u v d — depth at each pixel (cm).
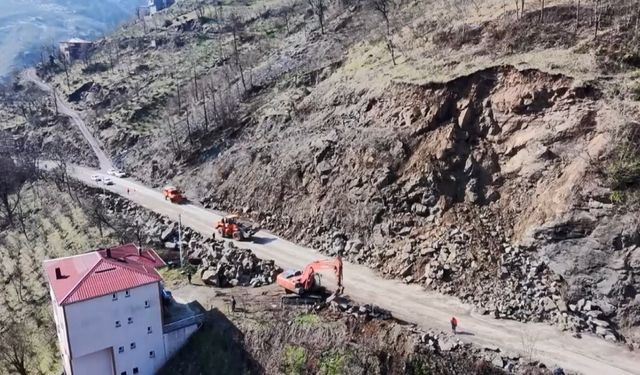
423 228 4456
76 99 12156
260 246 5106
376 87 5656
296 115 6444
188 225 5853
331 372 3447
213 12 14400
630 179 3628
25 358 4672
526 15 5269
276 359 3672
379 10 7388
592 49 4559
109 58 13700
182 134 8194
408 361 3297
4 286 6109
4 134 11338
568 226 3712
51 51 18350
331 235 4962
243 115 7512
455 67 5147
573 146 4088
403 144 4934
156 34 14025
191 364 3956
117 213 6894
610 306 3419
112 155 9381
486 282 3875
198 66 10956
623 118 3903
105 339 3797
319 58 7800
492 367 3136
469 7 6431
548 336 3397
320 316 3834
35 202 8162
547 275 3734
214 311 4188
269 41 10469
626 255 3447
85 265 4075
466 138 4688
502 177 4394
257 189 5969
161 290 4191
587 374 3019
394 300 3934
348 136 5422
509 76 4653
